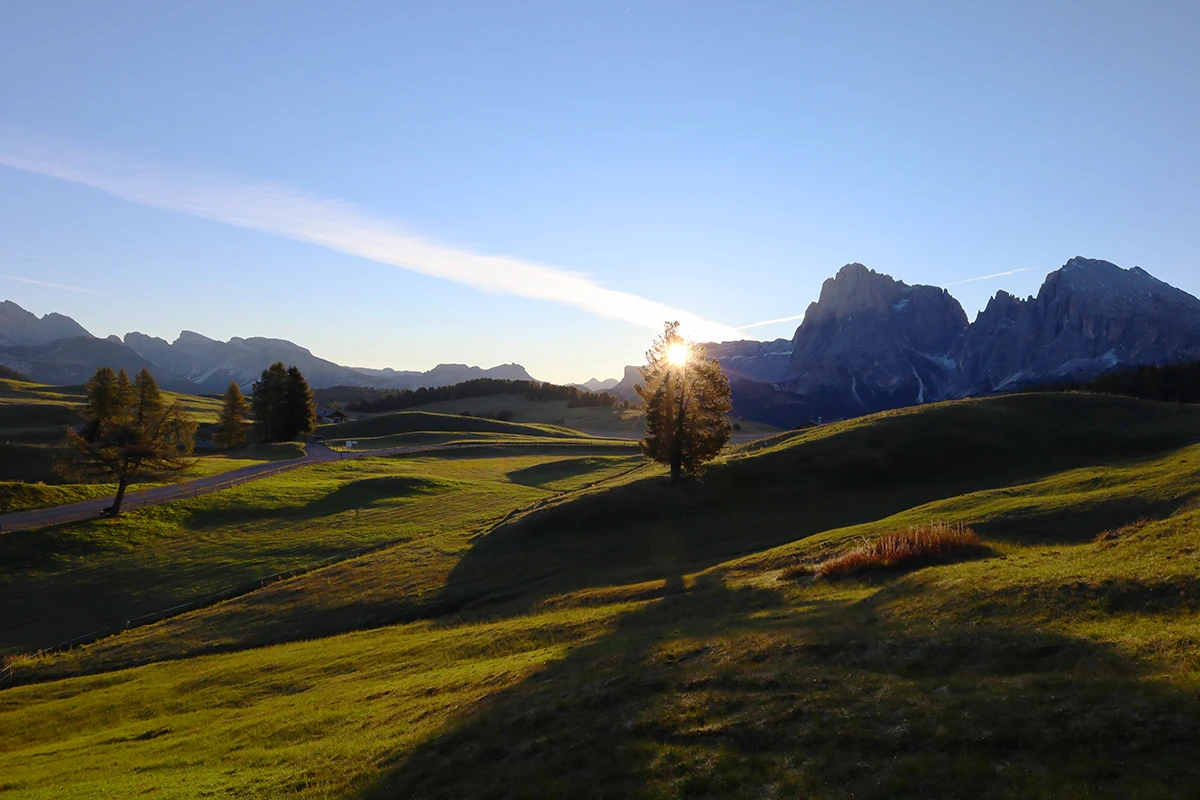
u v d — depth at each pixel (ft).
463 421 620.90
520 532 178.70
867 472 196.75
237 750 71.00
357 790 51.11
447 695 72.54
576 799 43.16
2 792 69.82
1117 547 75.66
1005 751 38.47
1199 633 46.68
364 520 231.71
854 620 67.92
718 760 43.75
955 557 90.58
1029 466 192.75
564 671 69.92
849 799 36.88
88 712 102.78
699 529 165.48
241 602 156.46
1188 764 33.58
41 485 255.29
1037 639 52.65
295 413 465.88
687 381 189.16
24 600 166.61
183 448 259.80
